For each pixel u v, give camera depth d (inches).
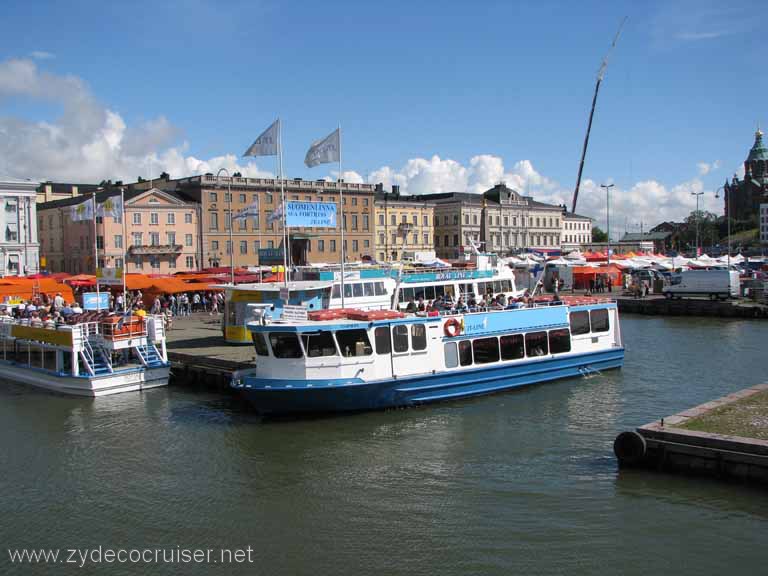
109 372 1235.2
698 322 2297.0
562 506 695.7
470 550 618.2
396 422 1006.4
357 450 888.9
